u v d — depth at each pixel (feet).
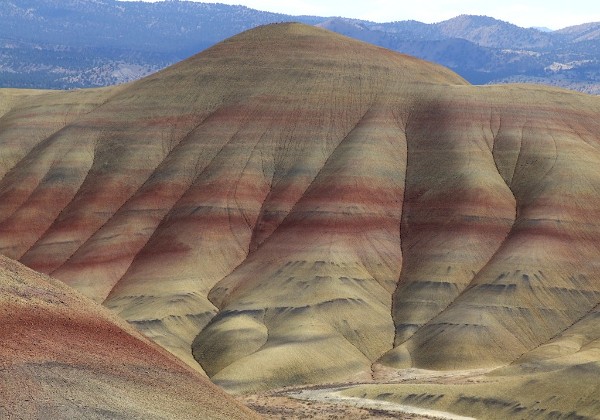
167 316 412.57
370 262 449.06
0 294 163.73
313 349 383.65
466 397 310.24
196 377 178.09
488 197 465.88
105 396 143.84
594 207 454.40
